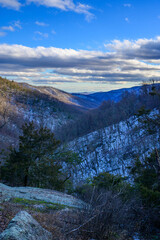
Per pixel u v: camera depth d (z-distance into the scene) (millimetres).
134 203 9320
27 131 22203
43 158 22688
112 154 73812
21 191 11984
